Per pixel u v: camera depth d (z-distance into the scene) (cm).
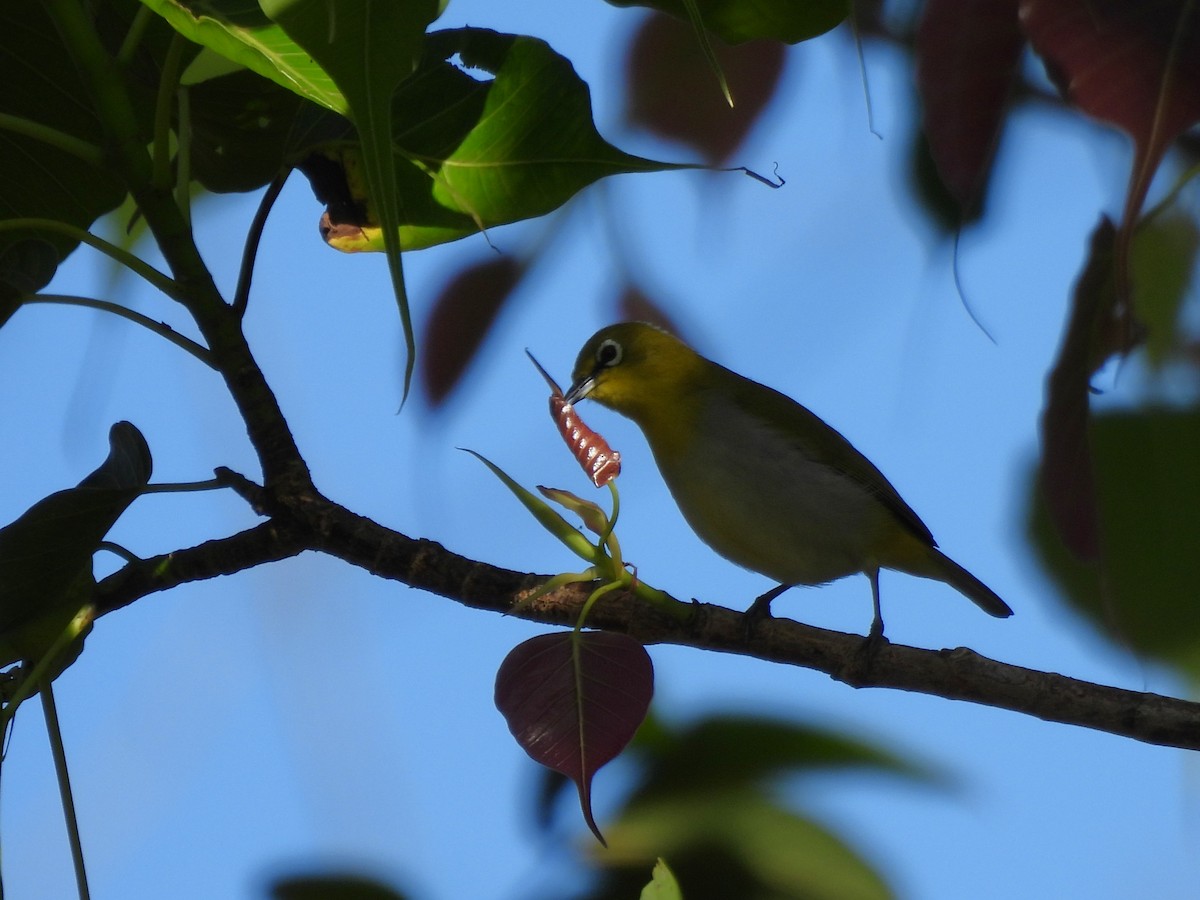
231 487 728
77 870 640
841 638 745
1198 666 682
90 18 734
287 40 603
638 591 690
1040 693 710
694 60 770
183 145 716
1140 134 358
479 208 751
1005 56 449
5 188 793
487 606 745
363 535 739
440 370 780
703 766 586
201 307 721
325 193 774
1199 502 687
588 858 578
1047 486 528
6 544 667
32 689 658
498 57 727
